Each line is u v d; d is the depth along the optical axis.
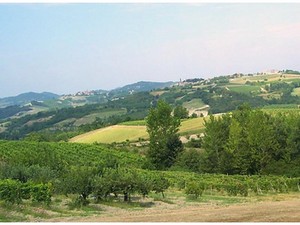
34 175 43.44
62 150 90.19
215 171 75.31
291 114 78.00
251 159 71.06
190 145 96.19
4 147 88.50
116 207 32.22
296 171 67.25
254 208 27.73
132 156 90.38
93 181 34.16
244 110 81.38
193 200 38.84
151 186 36.84
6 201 29.34
